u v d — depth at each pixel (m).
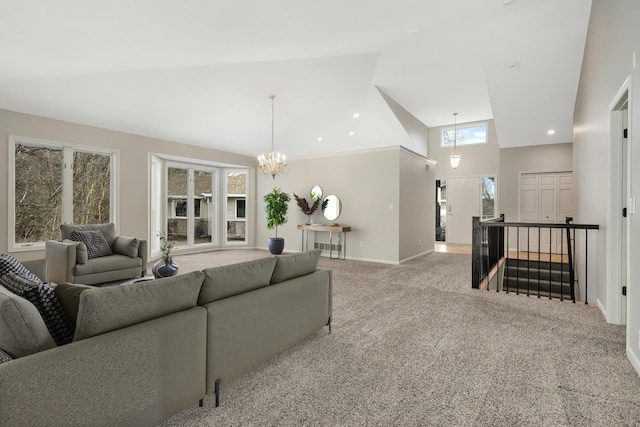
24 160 4.90
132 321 1.47
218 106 5.86
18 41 3.44
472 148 8.96
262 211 8.47
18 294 1.43
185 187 7.75
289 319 2.36
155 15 3.30
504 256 7.05
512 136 7.54
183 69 4.66
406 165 6.71
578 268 5.35
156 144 6.39
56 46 3.62
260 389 1.94
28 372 1.13
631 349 2.25
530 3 3.69
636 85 2.21
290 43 4.31
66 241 4.26
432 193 7.99
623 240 2.94
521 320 3.11
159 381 1.52
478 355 2.39
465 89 6.64
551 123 6.74
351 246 6.93
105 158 5.76
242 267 2.05
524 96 5.89
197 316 1.70
